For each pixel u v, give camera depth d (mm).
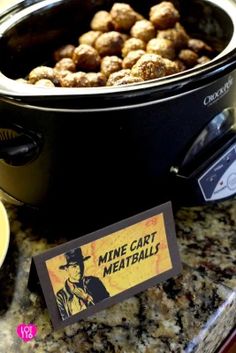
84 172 714
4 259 756
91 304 703
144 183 743
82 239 667
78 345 684
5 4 944
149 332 696
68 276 673
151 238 713
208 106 716
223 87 720
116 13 896
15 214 869
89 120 652
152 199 774
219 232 831
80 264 675
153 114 667
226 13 847
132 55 796
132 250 706
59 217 811
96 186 730
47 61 935
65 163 708
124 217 781
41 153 703
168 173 753
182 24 952
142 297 736
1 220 801
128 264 712
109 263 696
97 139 674
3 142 686
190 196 774
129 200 755
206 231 833
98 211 770
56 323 686
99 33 894
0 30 828
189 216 859
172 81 652
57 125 663
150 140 695
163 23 876
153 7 908
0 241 766
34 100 642
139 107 650
